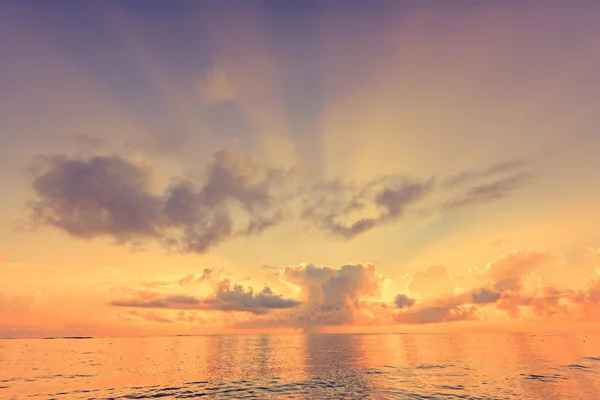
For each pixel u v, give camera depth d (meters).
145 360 64.56
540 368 49.25
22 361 63.75
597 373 44.56
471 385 37.78
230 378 43.91
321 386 38.44
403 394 34.09
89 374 47.62
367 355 70.25
